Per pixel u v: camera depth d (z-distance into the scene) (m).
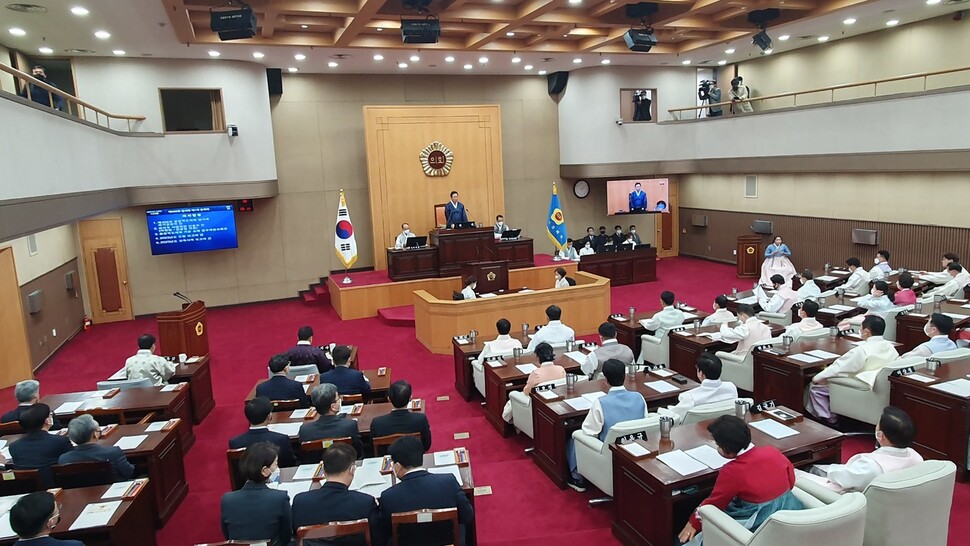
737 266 17.02
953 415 5.41
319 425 5.11
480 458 6.77
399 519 3.69
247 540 3.83
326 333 12.94
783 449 4.38
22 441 5.10
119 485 4.62
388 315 13.56
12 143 6.81
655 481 4.19
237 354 11.70
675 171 18.14
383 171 15.94
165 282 15.22
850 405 6.36
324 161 16.28
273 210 15.96
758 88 18.28
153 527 4.80
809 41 15.95
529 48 14.16
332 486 3.88
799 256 16.52
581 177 17.95
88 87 13.17
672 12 11.71
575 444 5.50
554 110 18.47
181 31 10.81
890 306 9.08
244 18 9.09
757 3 11.48
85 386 10.25
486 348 8.21
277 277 16.17
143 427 5.88
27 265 11.06
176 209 14.52
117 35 11.27
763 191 17.48
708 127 17.58
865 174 14.51
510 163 18.12
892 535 3.70
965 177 12.40
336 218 16.52
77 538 4.06
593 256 16.20
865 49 15.12
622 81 17.69
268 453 3.96
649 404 6.04
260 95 14.47
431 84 17.05
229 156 14.09
